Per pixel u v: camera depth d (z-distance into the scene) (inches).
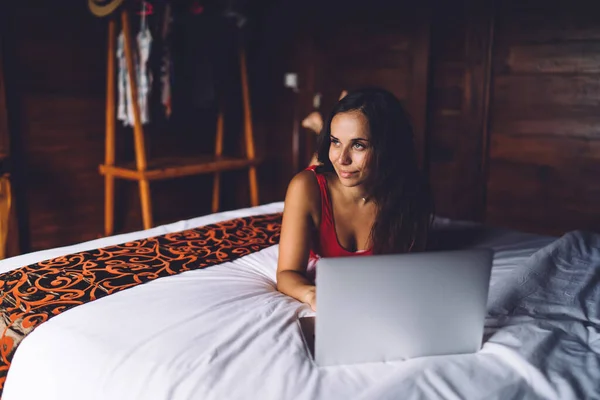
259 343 41.4
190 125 158.7
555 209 127.2
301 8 157.2
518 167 130.4
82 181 133.6
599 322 47.4
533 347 40.9
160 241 67.3
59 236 130.6
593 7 116.6
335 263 36.8
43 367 42.1
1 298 50.1
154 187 152.0
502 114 130.7
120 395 37.8
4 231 110.0
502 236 73.4
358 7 146.7
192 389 36.6
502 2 127.1
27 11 118.2
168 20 125.7
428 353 40.7
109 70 123.8
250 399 35.9
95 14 120.7
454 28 133.6
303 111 161.0
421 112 138.8
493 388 37.1
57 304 48.4
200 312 46.1
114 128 131.5
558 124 124.0
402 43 140.2
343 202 55.2
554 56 122.3
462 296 39.1
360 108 49.8
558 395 36.3
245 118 149.9
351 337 38.9
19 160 120.6
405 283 38.0
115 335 42.9
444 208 141.7
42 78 122.6
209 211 168.6
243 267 60.1
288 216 53.8
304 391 36.4
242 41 146.1
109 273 55.6
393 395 35.3
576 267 59.0
